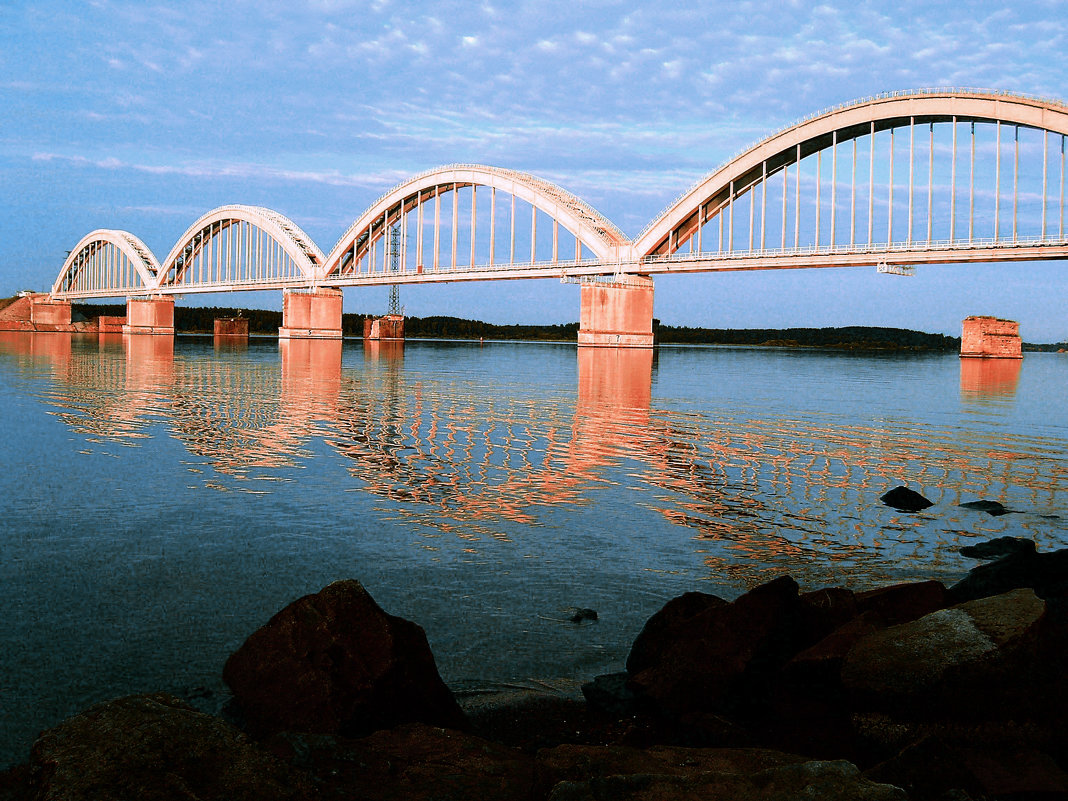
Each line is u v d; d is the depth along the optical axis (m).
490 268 133.62
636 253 117.25
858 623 6.87
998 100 78.94
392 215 152.50
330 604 6.61
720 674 6.62
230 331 197.75
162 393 37.66
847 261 90.00
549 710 6.99
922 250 82.75
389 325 199.38
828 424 31.16
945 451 24.12
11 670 7.55
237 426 26.17
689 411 35.31
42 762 4.08
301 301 159.00
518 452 22.11
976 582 8.80
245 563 11.12
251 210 175.88
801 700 6.46
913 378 70.62
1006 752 5.06
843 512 15.36
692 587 10.55
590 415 32.66
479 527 13.48
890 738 5.68
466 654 8.22
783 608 6.99
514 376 59.31
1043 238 74.75
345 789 4.43
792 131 97.38
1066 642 5.50
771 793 3.98
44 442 21.73
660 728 6.57
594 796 4.02
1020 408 39.78
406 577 10.68
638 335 122.69
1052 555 8.83
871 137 92.06
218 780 4.10
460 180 137.62
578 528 13.58
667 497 16.41
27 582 10.11
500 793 4.56
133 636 8.45
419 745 5.25
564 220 126.50
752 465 20.80
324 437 24.12
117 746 4.14
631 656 7.71
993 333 139.00
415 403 36.16
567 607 9.69
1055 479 19.52
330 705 5.96
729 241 106.00
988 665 5.61
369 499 15.49
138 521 13.36
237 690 6.49
